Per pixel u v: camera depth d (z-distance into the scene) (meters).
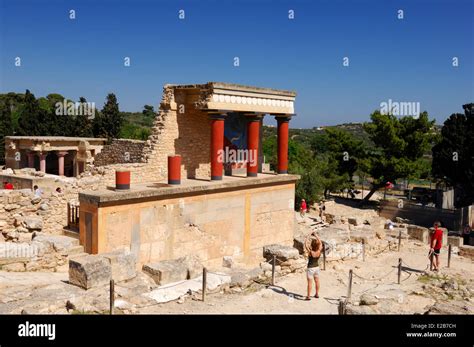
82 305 11.88
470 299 15.31
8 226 17.23
